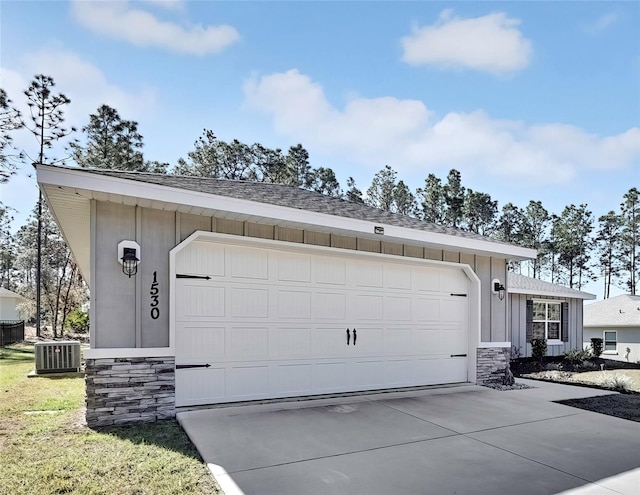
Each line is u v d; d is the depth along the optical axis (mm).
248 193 7059
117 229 5703
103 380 5422
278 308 6949
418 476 4004
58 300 23906
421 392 7969
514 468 4266
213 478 3822
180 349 6098
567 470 4238
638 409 7082
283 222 6672
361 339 7773
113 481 3676
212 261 6461
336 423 5688
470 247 8648
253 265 6797
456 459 4480
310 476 3930
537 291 14883
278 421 5691
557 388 9047
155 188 5562
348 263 7754
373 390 7824
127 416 5496
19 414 5906
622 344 16953
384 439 5070
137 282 5746
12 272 41406
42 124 23359
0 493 3412
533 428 5723
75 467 3955
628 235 35594
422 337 8562
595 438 5344
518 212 38219
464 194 35500
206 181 7641
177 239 6074
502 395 7934
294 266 7180
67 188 5195
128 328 5633
